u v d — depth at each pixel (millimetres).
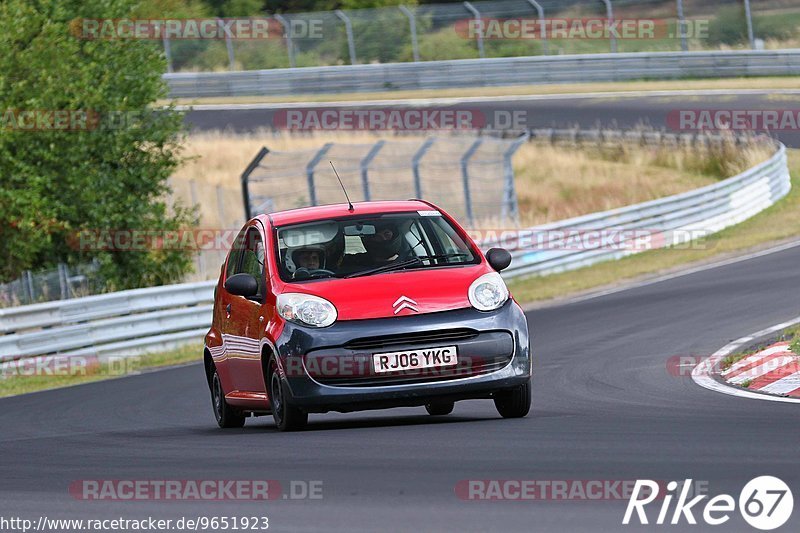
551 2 155625
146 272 83875
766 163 101000
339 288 28938
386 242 30672
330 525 17656
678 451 22047
